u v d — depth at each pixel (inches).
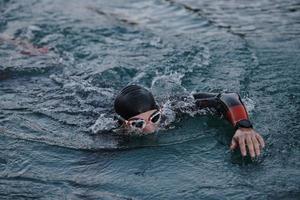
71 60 365.4
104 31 412.8
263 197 211.2
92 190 223.5
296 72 327.6
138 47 383.9
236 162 236.5
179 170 234.1
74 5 474.0
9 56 367.9
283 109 282.5
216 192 216.4
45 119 288.7
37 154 254.4
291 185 217.2
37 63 358.6
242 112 256.5
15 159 250.2
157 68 346.6
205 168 234.2
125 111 258.2
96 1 488.4
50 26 421.1
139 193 219.6
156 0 488.1
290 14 432.1
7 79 337.7
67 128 278.8
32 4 469.7
